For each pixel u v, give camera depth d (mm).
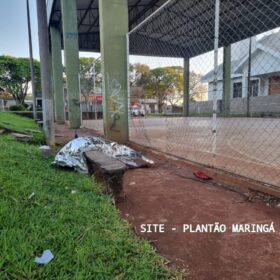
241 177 3465
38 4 5738
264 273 1711
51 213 2230
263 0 10930
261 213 2580
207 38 14047
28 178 3025
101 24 6707
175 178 3775
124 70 6879
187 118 16281
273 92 19047
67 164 3869
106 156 3395
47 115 6051
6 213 2027
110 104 6828
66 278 1481
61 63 17016
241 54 21438
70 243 1812
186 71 15820
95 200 2730
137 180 3686
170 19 11953
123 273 1591
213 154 4312
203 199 2957
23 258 1595
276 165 4223
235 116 17875
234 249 1979
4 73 35469
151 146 6195
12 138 6152
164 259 1830
